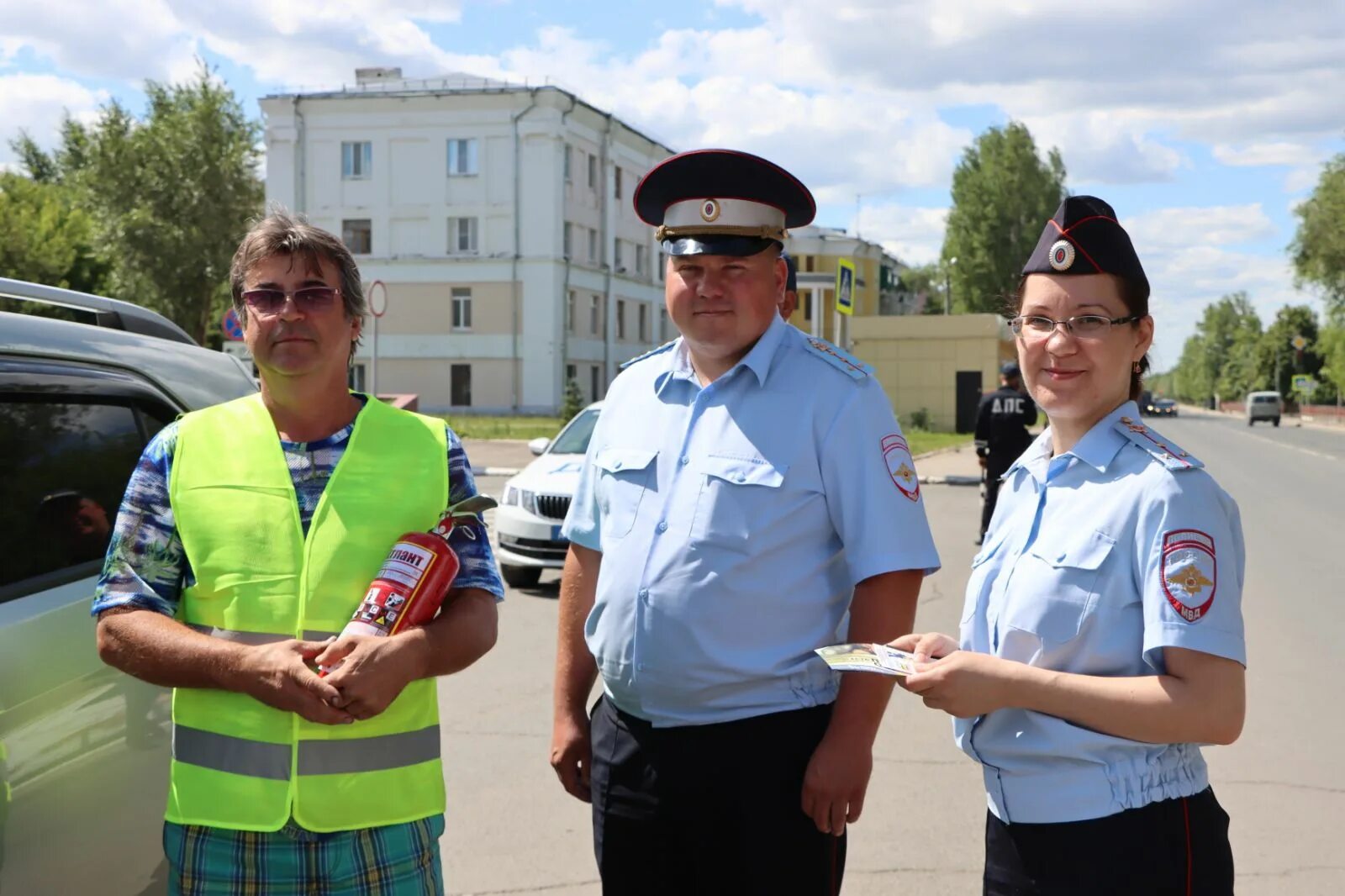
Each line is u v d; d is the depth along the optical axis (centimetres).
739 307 254
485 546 242
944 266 6469
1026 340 214
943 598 900
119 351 300
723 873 252
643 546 256
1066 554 203
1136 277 208
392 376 4584
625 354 5122
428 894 227
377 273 4547
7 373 258
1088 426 213
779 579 246
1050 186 6100
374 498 228
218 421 232
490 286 4509
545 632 765
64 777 237
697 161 251
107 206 3344
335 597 221
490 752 518
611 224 4919
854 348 3800
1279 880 385
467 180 4484
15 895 223
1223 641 188
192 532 223
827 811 240
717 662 245
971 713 196
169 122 3338
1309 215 4925
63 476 266
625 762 261
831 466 247
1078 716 192
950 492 1805
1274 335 9325
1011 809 207
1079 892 197
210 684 210
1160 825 196
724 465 250
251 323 226
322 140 4519
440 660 221
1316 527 1382
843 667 199
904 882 385
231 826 215
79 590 257
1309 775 483
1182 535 192
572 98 4469
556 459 972
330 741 218
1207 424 5812
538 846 415
